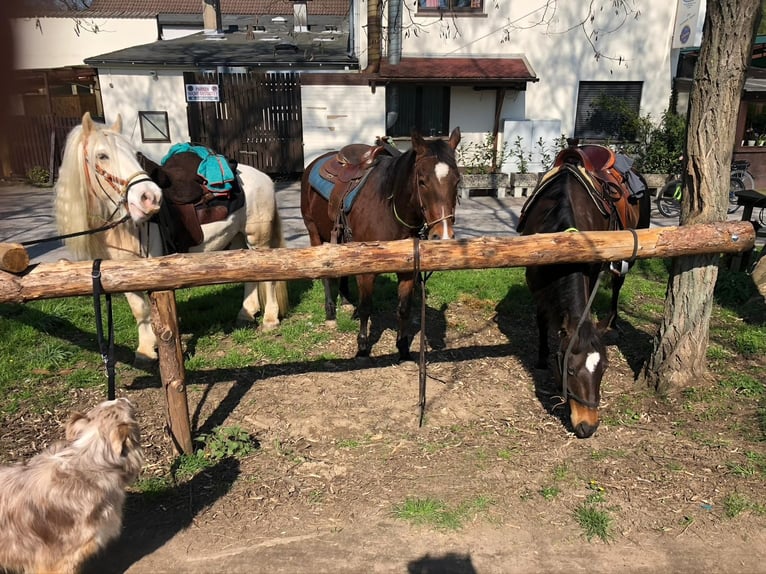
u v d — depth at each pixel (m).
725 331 5.10
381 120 13.66
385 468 3.33
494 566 2.66
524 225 4.32
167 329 3.10
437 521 2.90
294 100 13.44
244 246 5.21
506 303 5.85
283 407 3.96
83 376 4.32
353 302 5.94
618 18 13.66
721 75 3.51
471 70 12.95
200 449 3.44
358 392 4.16
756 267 5.87
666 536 2.82
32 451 3.45
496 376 4.41
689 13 13.09
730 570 2.64
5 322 5.02
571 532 2.85
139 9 23.73
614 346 4.93
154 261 2.93
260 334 5.16
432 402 4.03
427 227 3.77
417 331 5.27
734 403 3.89
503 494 3.10
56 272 2.81
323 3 23.53
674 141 12.64
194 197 4.40
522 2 13.52
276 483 3.19
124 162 3.72
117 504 2.41
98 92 14.99
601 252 3.34
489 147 13.53
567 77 13.99
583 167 4.30
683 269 3.89
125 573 2.61
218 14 17.78
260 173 5.21
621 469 3.29
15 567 2.27
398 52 12.86
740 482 3.16
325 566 2.65
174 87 13.27
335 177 4.91
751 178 11.46
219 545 2.77
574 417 3.17
